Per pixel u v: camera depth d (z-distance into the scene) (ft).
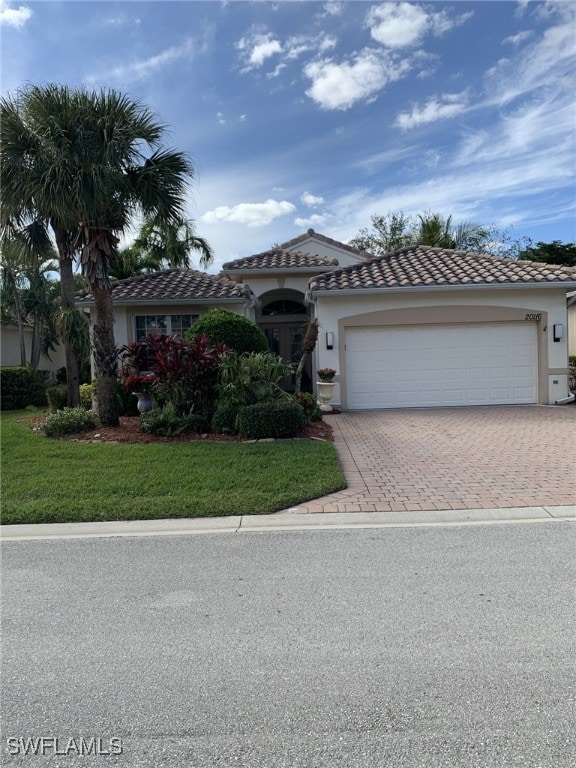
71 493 23.25
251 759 8.28
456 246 89.10
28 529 19.86
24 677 10.67
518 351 48.32
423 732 8.77
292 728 8.96
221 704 9.65
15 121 32.89
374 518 20.16
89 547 17.94
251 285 64.03
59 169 31.76
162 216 37.11
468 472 25.86
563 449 30.17
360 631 12.03
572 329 69.31
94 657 11.32
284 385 65.82
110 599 14.03
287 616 12.82
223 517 20.67
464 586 14.20
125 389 43.55
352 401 48.85
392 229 119.85
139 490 23.43
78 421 36.55
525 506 20.98
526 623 12.21
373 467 27.20
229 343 42.45
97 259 35.58
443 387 48.65
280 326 71.05
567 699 9.53
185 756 8.40
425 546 17.20
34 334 80.12
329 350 48.47
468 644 11.37
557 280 46.16
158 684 10.31
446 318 47.96
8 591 14.66
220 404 35.40
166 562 16.48
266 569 15.70
